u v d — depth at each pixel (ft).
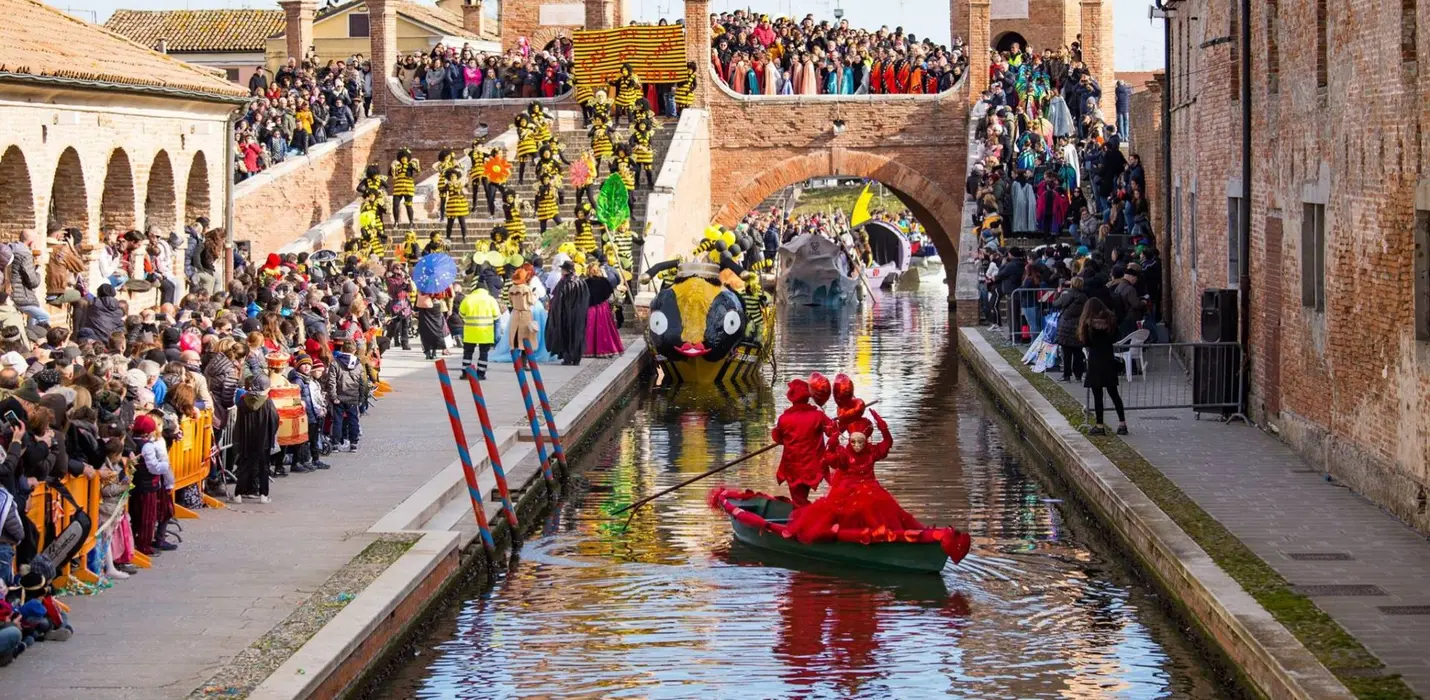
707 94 177.88
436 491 66.28
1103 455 72.33
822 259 187.52
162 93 102.73
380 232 136.98
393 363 109.60
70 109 93.40
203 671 42.68
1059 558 62.69
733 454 86.43
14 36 91.97
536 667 49.88
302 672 42.34
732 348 114.83
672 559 63.05
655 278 137.18
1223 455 72.18
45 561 45.78
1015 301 120.06
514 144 158.30
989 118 165.37
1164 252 110.52
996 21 217.56
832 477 62.64
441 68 184.96
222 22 273.33
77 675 42.32
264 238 161.07
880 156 178.60
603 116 157.79
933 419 97.14
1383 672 41.75
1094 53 194.70
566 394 96.07
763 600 57.11
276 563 53.98
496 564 61.11
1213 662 48.96
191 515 60.70
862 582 59.26
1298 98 72.13
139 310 97.86
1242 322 82.12
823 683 48.29
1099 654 50.78
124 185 102.73
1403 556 53.72
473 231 143.84
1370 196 61.87
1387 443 60.49
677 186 151.84
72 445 50.06
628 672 49.34
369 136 178.29
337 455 74.84
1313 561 53.21
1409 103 57.41
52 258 87.66
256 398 62.69
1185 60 104.22
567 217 145.59
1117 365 79.20
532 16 213.05
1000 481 77.77
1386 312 60.34
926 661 50.24
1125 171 130.72
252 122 166.20
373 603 48.96
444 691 47.75
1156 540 56.49
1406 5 57.82
